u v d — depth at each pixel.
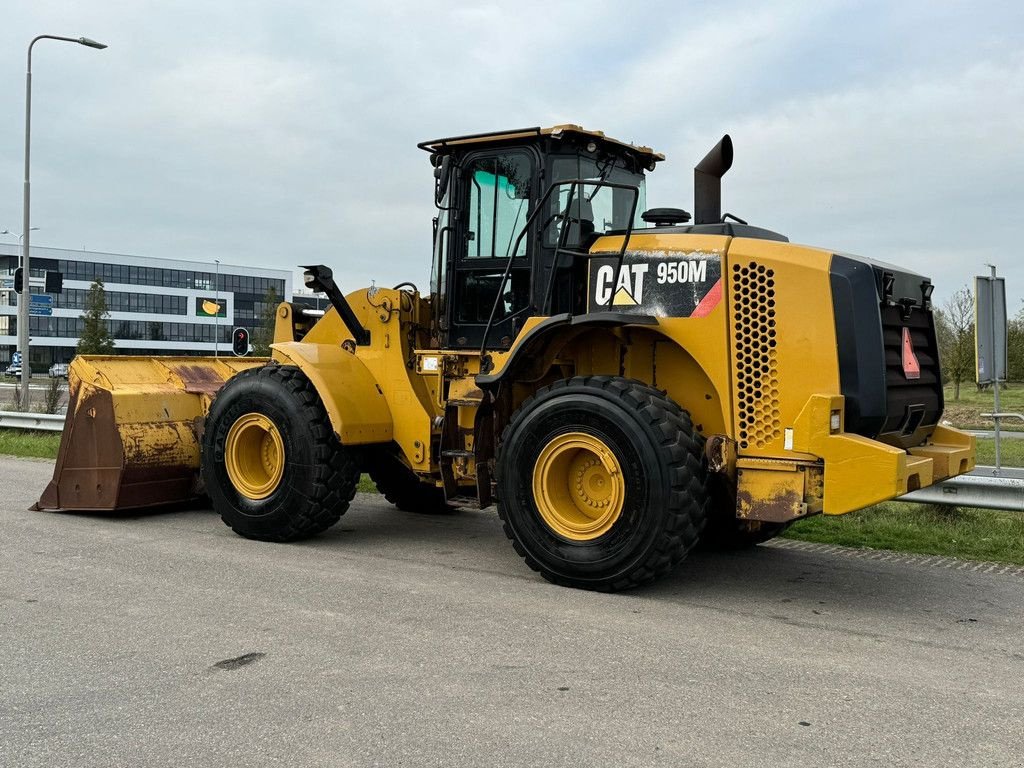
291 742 3.41
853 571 6.25
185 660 4.28
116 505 7.70
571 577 5.62
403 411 6.86
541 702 3.80
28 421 14.52
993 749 3.40
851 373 5.19
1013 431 18.89
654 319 5.64
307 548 6.79
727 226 5.82
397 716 3.65
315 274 6.81
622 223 6.82
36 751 3.34
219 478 7.14
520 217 6.38
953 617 5.16
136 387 8.05
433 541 7.13
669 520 5.31
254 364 9.20
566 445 5.66
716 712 3.72
